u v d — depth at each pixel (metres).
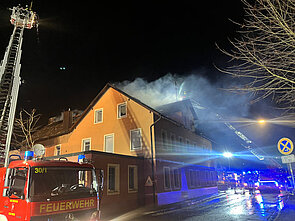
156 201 15.58
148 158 16.70
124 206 14.21
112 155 14.39
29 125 21.73
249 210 11.52
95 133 19.81
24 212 4.77
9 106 10.96
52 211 4.96
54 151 22.11
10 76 12.07
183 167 20.34
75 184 5.73
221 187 33.88
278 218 8.63
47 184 5.22
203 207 13.73
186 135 22.33
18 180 5.16
